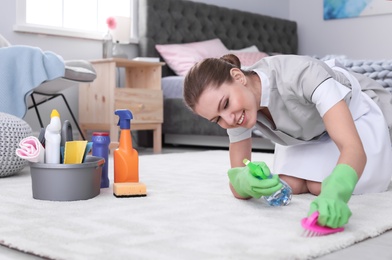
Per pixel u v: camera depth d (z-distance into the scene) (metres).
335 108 1.29
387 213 1.35
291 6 6.13
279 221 1.26
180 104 4.08
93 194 1.64
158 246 1.04
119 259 0.96
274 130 1.59
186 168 2.45
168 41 4.54
